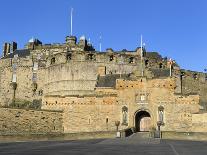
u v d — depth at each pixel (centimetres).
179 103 7069
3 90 10812
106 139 5578
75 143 4550
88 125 7181
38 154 2803
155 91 7212
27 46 11638
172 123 7044
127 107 7225
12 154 2802
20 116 6575
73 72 9138
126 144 4250
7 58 11019
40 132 6800
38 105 10006
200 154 2914
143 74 8500
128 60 9300
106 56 9181
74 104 7256
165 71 8994
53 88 9406
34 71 10631
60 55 9406
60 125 7156
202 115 6806
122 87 7288
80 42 11256
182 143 4600
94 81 9006
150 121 7325
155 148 3581
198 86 9881
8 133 6344
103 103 7238
